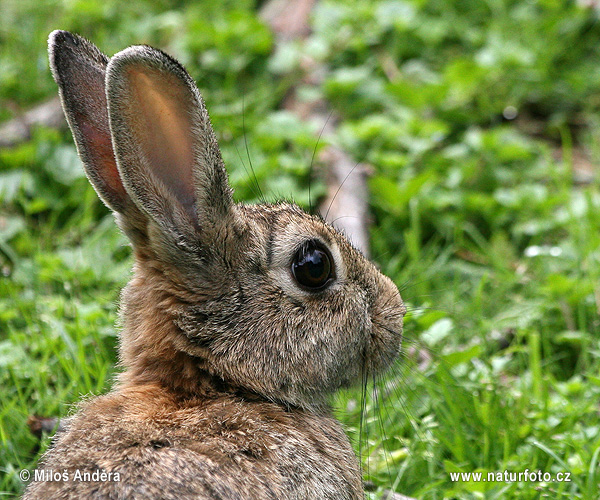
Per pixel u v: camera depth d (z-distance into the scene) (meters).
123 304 8.38
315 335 8.19
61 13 17.20
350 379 8.69
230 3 17.39
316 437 8.12
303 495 7.55
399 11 16.36
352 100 15.01
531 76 15.61
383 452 9.72
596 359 10.83
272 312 8.05
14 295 11.22
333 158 13.67
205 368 7.93
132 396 7.73
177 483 6.85
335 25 16.27
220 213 7.86
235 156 13.35
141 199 7.64
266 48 15.83
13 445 9.52
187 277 7.91
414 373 10.37
